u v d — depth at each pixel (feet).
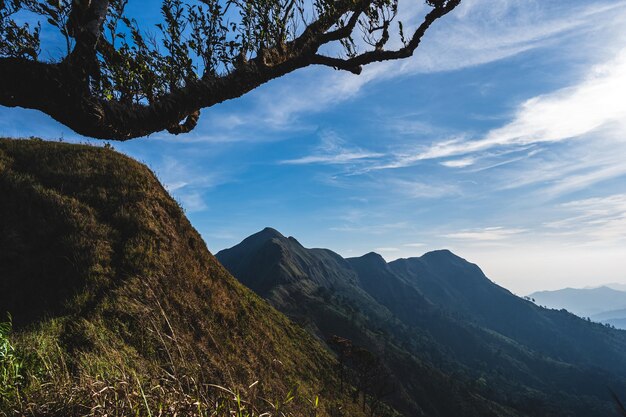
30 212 70.33
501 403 614.34
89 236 69.97
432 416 469.98
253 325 98.99
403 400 439.22
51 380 13.48
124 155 104.53
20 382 15.31
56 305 52.44
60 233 68.39
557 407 639.35
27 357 23.38
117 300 54.90
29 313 50.42
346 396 122.21
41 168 84.23
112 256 68.80
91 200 81.71
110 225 77.61
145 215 86.79
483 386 645.51
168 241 86.17
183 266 84.23
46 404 11.55
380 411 157.28
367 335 615.98
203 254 101.24
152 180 103.14
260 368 76.95
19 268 59.16
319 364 131.34
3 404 12.78
